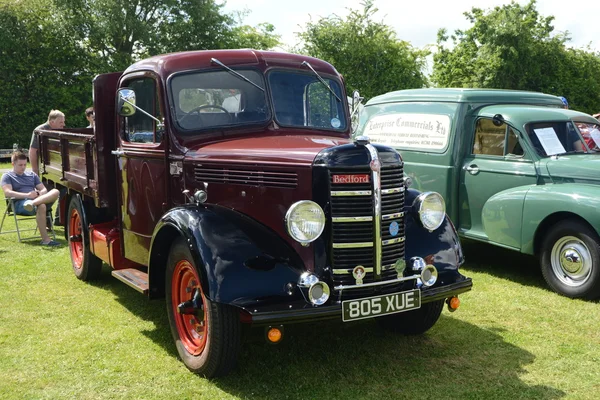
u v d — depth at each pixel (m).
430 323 4.44
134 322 4.94
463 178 6.82
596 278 5.43
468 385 3.75
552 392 3.65
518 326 4.85
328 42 27.62
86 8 30.98
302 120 4.86
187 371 3.96
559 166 6.03
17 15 29.00
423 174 7.17
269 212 3.89
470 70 26.25
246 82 4.72
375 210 3.70
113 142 5.37
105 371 3.96
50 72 30.16
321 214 3.58
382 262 3.79
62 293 5.75
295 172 3.76
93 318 5.04
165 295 4.36
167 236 4.16
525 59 25.77
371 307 3.62
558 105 7.59
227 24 34.00
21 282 6.12
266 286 3.53
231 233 3.74
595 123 6.80
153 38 31.22
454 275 4.11
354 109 5.12
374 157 3.69
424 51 28.69
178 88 4.54
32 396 3.60
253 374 3.92
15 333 4.66
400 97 7.81
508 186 6.40
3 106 28.83
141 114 4.86
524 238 6.06
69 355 4.23
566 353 4.28
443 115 7.07
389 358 4.19
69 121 30.52
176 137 4.46
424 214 4.10
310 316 3.45
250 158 3.99
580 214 5.49
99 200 5.35
